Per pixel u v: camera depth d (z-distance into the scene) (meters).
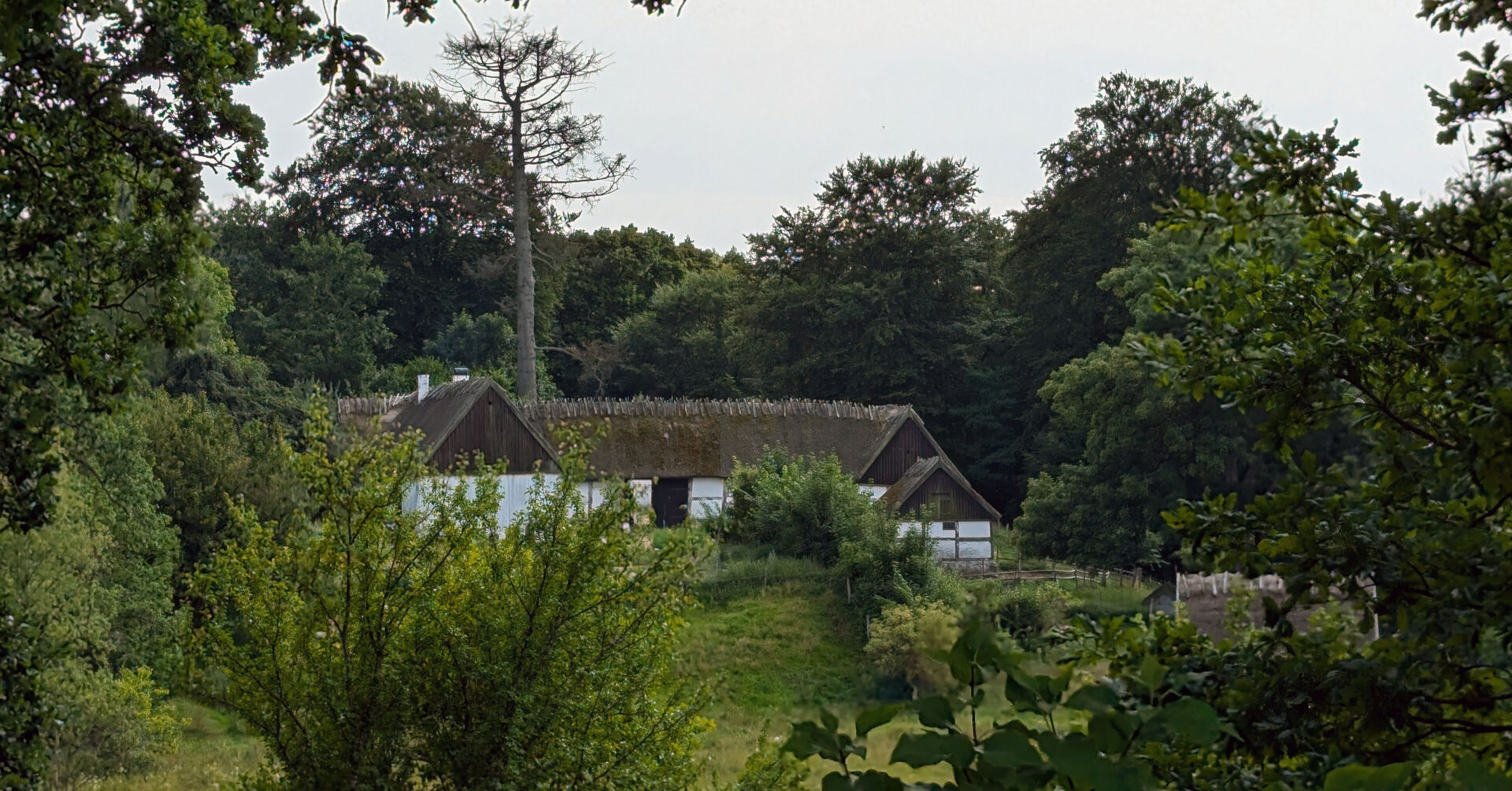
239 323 54.66
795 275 54.94
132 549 19.28
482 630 8.61
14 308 7.14
